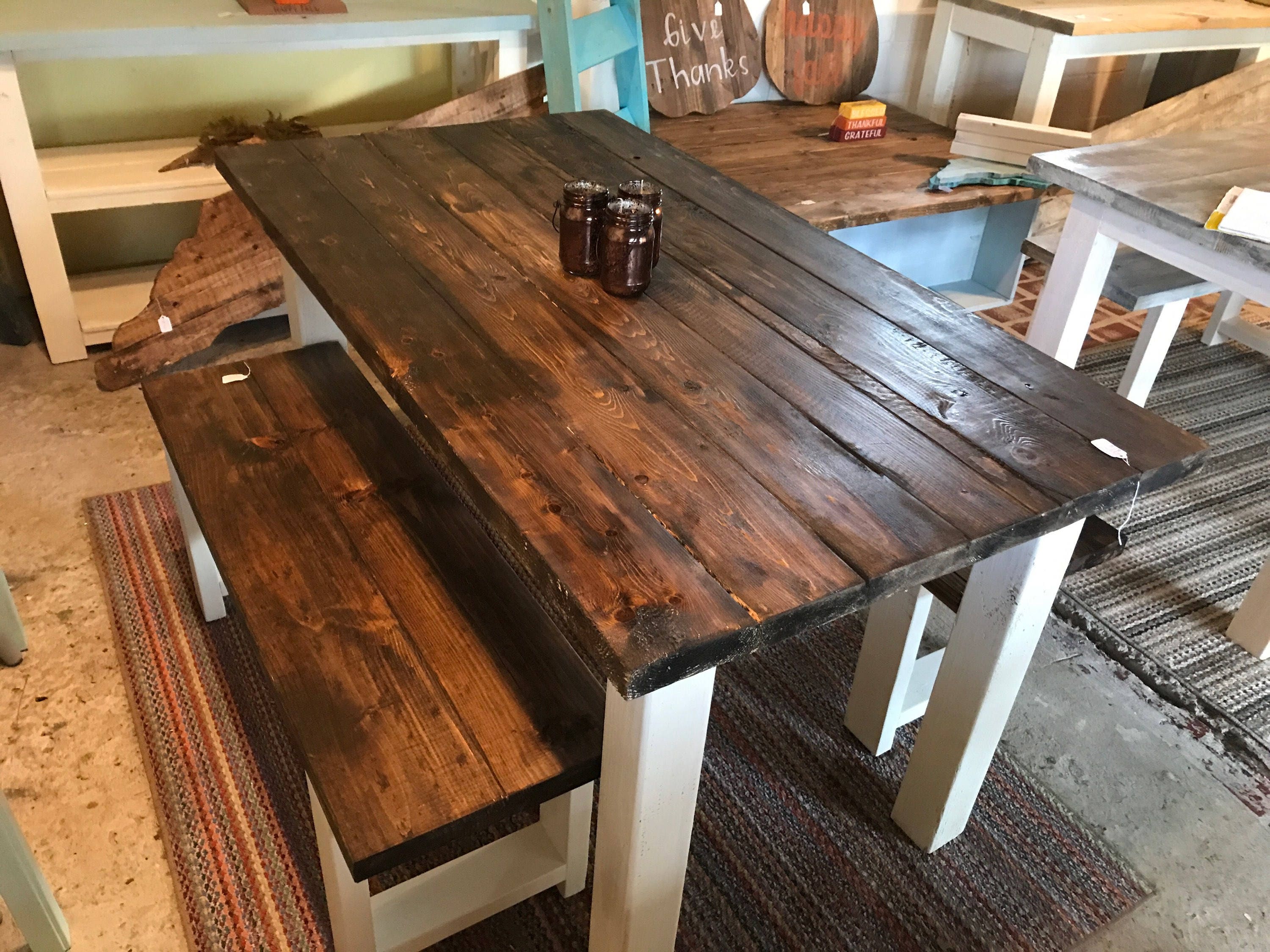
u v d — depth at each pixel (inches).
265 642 49.1
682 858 48.1
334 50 123.6
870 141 127.8
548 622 51.9
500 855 58.9
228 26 97.1
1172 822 70.4
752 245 65.5
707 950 59.9
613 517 40.9
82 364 110.9
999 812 69.9
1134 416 50.0
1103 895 65.1
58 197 100.3
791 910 62.6
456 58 128.4
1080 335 87.0
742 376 51.0
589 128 85.7
